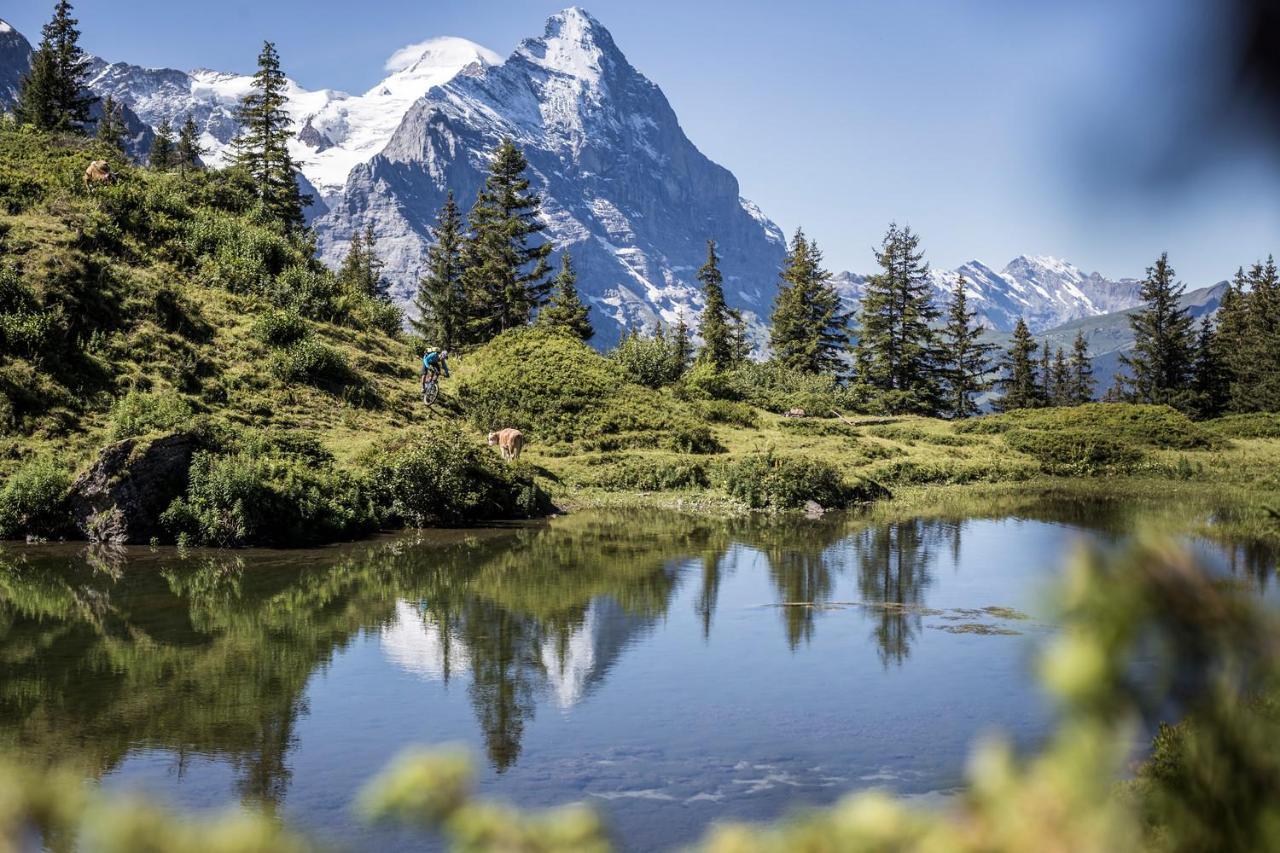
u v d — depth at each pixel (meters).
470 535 28.75
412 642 15.96
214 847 1.36
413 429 38.00
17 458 28.17
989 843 1.10
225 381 36.22
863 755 11.09
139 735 11.48
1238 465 50.72
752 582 21.36
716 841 1.55
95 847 1.36
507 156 77.38
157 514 26.06
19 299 33.38
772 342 90.88
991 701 12.96
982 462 48.53
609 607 18.72
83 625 16.80
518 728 12.01
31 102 79.00
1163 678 1.03
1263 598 1.05
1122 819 1.05
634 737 11.72
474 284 77.56
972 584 21.06
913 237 84.31
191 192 54.03
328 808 9.49
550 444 43.47
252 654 15.10
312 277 47.66
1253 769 1.15
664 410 47.62
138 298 38.09
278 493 26.59
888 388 85.00
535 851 1.57
